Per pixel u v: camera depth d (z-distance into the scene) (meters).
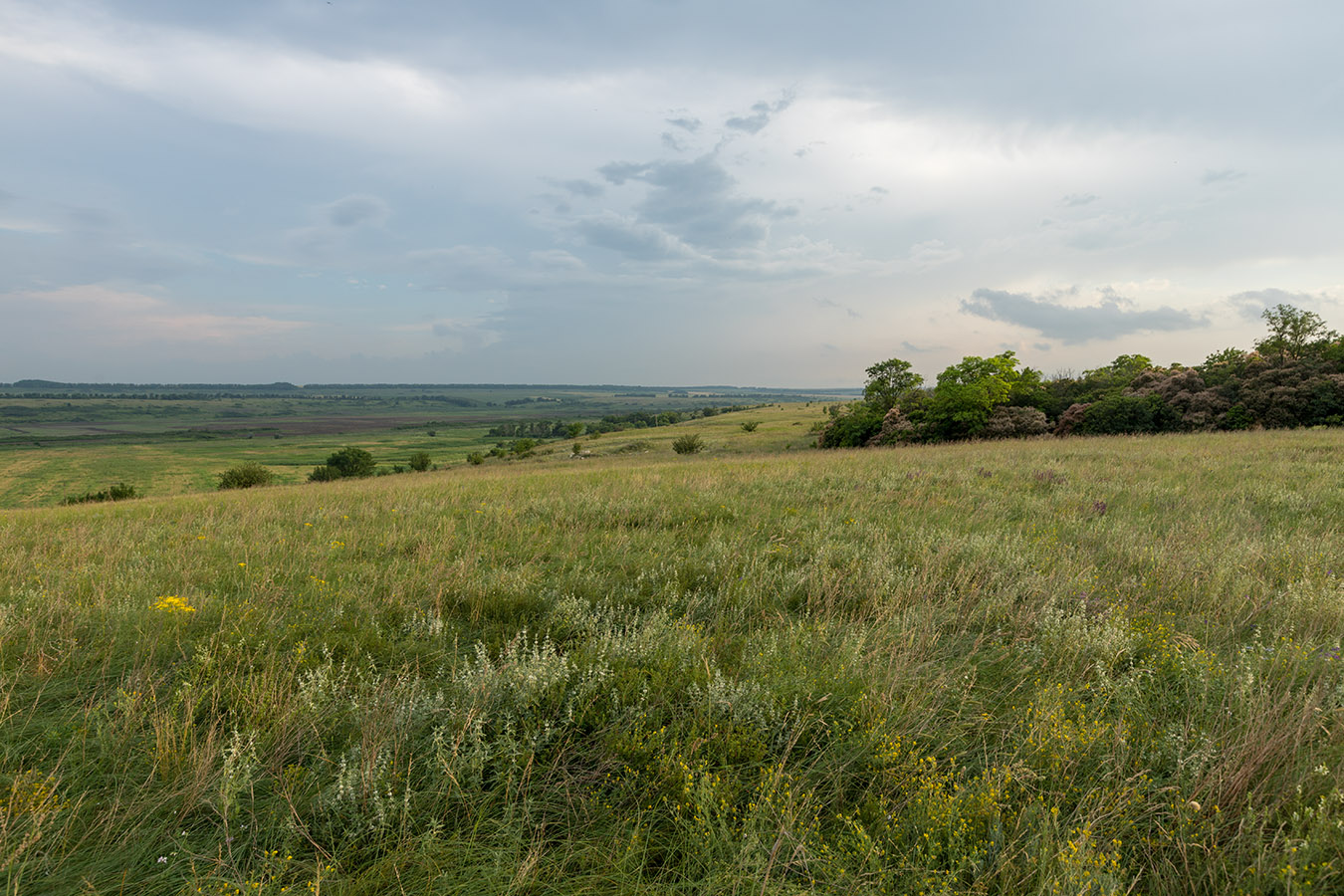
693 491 11.71
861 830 2.34
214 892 2.21
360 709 3.32
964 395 38.12
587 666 3.74
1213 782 2.49
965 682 3.55
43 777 2.75
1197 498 9.12
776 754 2.99
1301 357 33.03
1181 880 2.21
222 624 4.47
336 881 2.28
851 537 7.43
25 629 4.29
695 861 2.39
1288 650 3.68
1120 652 3.78
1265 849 2.22
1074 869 2.08
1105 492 10.14
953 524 7.88
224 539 8.06
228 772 2.63
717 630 4.55
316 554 6.91
